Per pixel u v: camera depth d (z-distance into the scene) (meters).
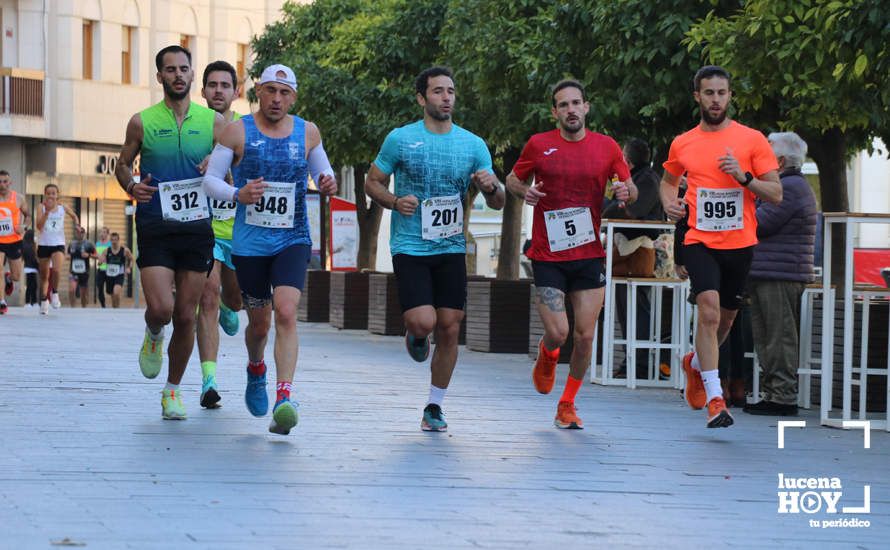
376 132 37.00
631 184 14.31
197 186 13.59
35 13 64.62
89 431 12.96
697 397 14.74
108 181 67.75
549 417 15.45
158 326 13.91
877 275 32.22
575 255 14.17
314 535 8.61
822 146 24.11
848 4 17.11
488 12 29.39
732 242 14.17
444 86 13.70
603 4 23.16
